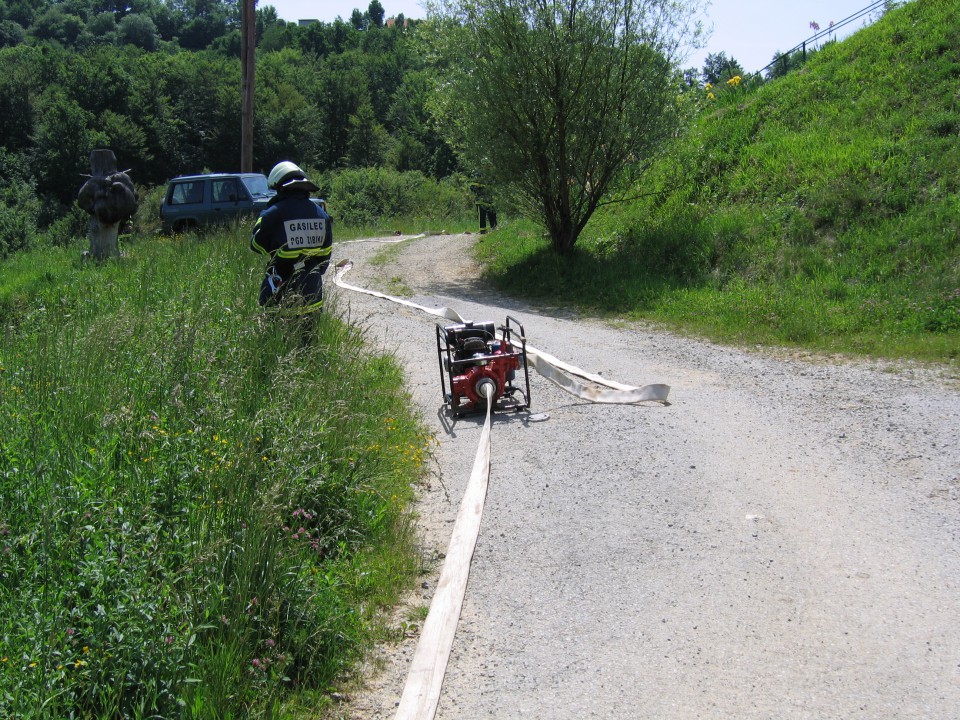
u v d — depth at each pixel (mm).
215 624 3594
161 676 3305
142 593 3566
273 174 7953
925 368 9133
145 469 4508
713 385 8727
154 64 86312
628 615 4266
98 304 8883
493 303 14930
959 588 4383
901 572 4578
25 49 89438
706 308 12820
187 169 81188
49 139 66938
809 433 6984
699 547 4969
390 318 12688
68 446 4566
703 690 3648
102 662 3219
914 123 15883
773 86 20609
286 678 3557
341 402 5855
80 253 16391
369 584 4531
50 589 3480
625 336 11641
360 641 4016
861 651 3873
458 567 4723
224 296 8781
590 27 15461
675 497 5711
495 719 3527
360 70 106750
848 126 17156
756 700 3564
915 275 11977
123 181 14609
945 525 5125
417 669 3791
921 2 20516
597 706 3578
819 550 4875
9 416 4887
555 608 4367
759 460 6371
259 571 3850
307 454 5113
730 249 14828
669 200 18062
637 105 16062
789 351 10367
